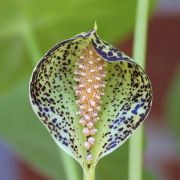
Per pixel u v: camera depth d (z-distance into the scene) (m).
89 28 1.10
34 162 1.21
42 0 1.03
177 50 2.02
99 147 0.68
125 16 1.08
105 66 0.68
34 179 2.14
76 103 0.69
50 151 1.21
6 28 1.06
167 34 2.02
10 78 1.16
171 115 1.42
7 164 2.15
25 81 1.27
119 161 1.16
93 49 0.68
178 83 1.42
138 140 0.83
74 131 0.69
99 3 1.05
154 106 2.03
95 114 0.69
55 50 0.66
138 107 0.68
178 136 1.41
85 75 0.68
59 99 0.69
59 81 0.69
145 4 0.84
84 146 0.68
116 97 0.69
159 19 2.02
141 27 0.84
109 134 0.69
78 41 0.67
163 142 2.01
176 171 2.00
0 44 1.09
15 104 1.26
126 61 0.65
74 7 1.05
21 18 1.05
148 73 2.04
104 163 1.16
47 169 1.20
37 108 0.68
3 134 1.24
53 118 0.68
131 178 0.83
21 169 2.15
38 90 0.68
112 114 0.69
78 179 0.94
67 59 0.68
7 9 1.03
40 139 1.23
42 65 0.67
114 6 1.06
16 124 1.24
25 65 1.14
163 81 2.03
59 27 1.08
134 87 0.68
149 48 2.03
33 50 1.05
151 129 2.03
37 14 1.05
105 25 1.09
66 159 0.95
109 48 0.64
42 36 1.08
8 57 1.11
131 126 0.69
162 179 2.00
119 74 0.69
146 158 2.02
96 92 0.69
